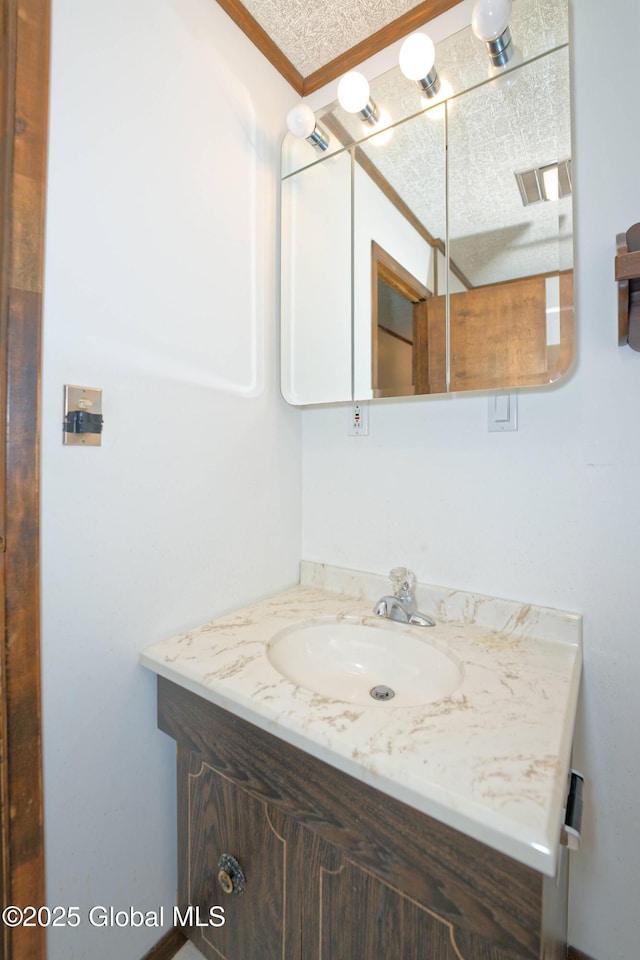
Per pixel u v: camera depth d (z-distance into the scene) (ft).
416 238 3.64
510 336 3.25
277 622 3.49
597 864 3.06
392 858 1.98
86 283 2.66
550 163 3.10
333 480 4.33
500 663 2.80
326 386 4.10
